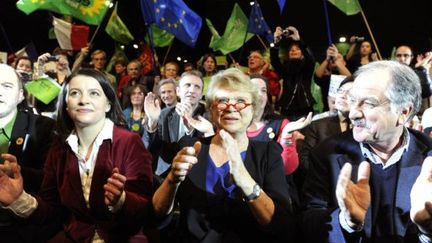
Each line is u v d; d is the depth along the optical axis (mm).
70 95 2395
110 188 2047
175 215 2498
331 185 2129
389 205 1999
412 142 2055
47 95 3879
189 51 11102
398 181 1995
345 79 3643
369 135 1950
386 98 1916
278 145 2383
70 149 2408
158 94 5055
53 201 2430
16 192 2189
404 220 1963
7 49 9750
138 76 6684
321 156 2195
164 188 2105
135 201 2180
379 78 1936
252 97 2312
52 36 7402
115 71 8273
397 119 1944
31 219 2287
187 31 5535
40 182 2656
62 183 2398
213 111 2318
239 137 2324
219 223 2227
